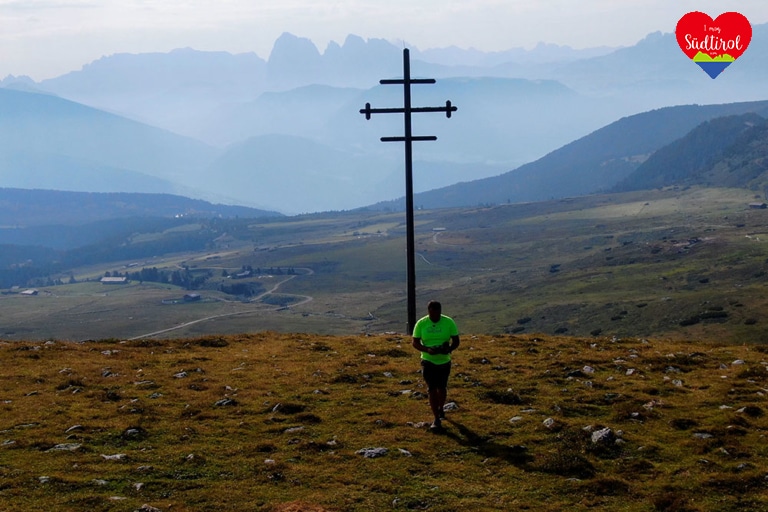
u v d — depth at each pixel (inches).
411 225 1294.3
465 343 1211.9
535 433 670.5
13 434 658.2
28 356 1045.2
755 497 524.7
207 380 900.6
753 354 1079.0
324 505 505.7
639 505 516.1
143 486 530.0
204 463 586.2
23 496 503.8
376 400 795.4
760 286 7495.1
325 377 912.3
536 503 516.7
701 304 7086.6
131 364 1005.2
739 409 743.1
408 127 1258.6
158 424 698.8
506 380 890.1
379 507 505.4
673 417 723.4
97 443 635.5
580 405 767.7
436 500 518.3
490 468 583.8
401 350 1116.5
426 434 668.7
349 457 605.6
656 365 979.9
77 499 497.7
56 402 778.8
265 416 729.6
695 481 554.3
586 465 582.6
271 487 538.6
